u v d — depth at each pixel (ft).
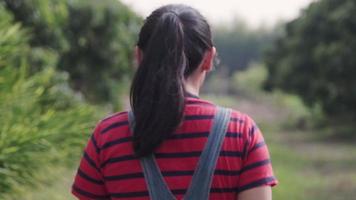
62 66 38.68
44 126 15.80
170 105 6.90
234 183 6.91
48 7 29.04
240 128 7.04
